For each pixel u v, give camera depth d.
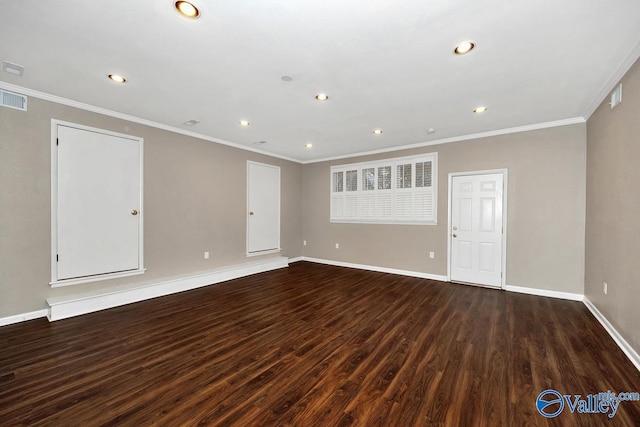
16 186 2.92
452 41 2.02
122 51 2.18
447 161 4.65
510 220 4.12
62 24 1.85
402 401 1.73
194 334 2.68
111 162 3.59
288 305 3.51
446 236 4.67
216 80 2.65
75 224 3.31
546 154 3.85
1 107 2.80
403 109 3.34
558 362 2.18
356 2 1.63
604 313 2.87
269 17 1.77
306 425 1.54
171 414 1.62
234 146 5.11
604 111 2.91
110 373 2.03
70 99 3.16
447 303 3.58
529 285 3.98
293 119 3.73
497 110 3.37
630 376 1.99
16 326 2.84
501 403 1.71
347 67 2.39
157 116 3.69
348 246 5.89
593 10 1.69
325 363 2.17
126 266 3.75
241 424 1.54
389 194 5.32
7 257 2.88
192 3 1.64
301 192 6.64
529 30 1.89
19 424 1.54
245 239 5.35
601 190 3.00
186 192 4.40
